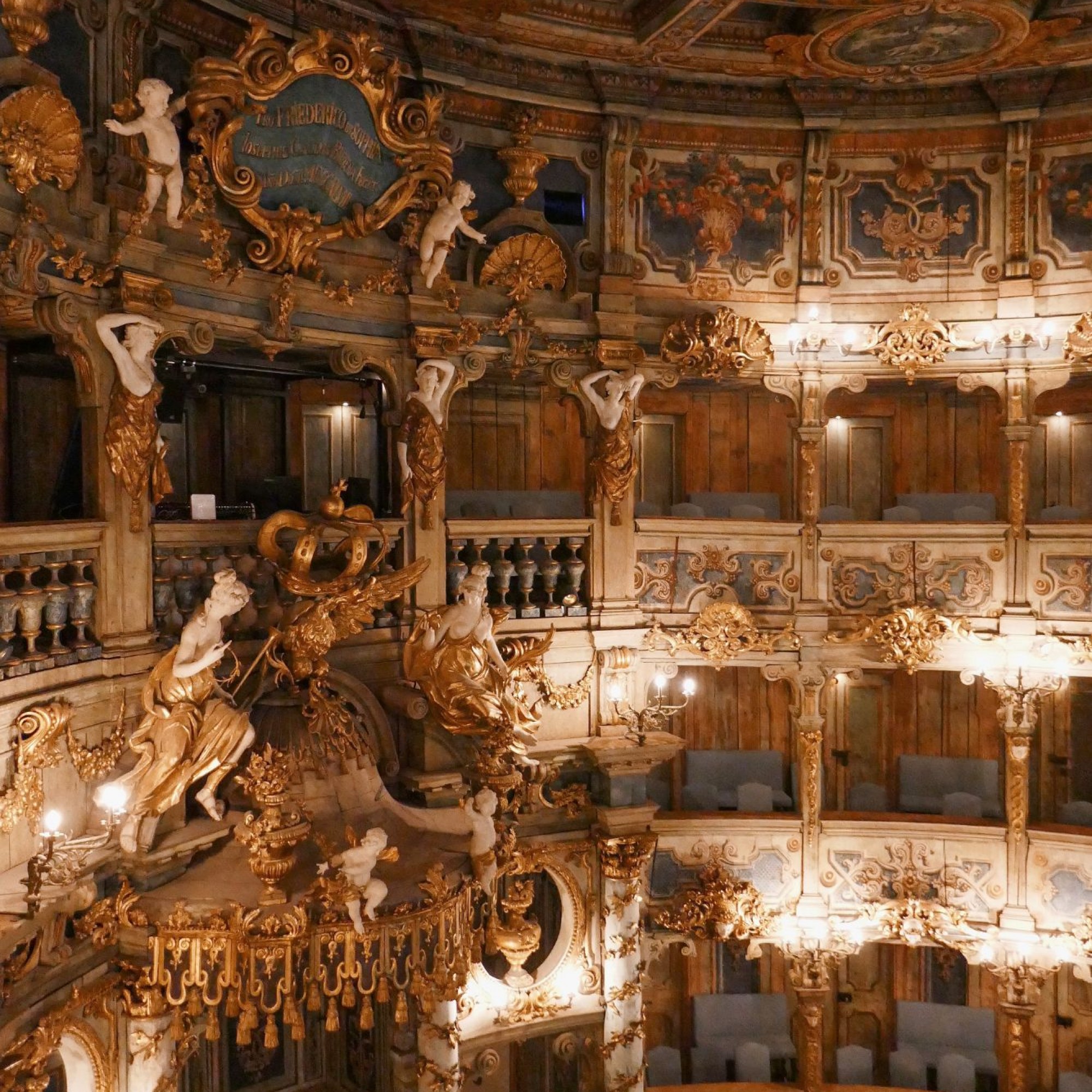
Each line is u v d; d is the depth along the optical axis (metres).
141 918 11.40
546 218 16.67
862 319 17.81
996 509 19.59
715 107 17.11
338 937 11.48
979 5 13.77
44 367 14.85
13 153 9.87
